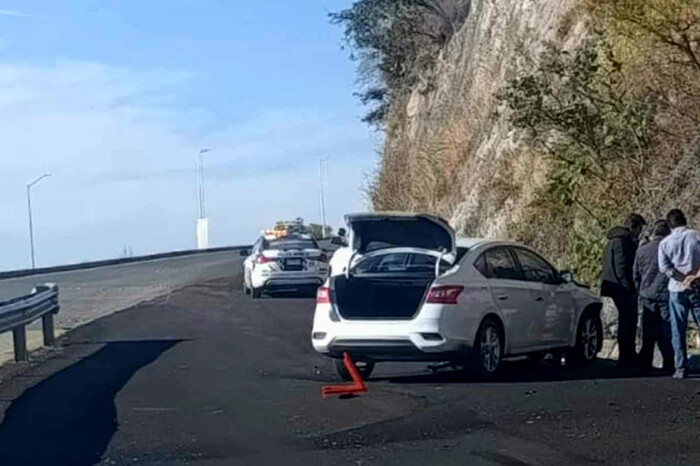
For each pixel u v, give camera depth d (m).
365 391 14.12
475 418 11.95
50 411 13.14
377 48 53.03
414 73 50.25
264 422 12.11
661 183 20.31
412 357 14.52
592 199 22.00
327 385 14.88
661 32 19.55
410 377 15.55
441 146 38.78
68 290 40.62
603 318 19.25
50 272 59.66
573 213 23.92
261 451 10.55
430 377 15.48
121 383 15.41
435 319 14.43
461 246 15.59
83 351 19.69
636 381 14.48
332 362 17.38
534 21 33.62
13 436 11.60
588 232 21.34
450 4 49.59
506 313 15.31
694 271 14.41
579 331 16.75
